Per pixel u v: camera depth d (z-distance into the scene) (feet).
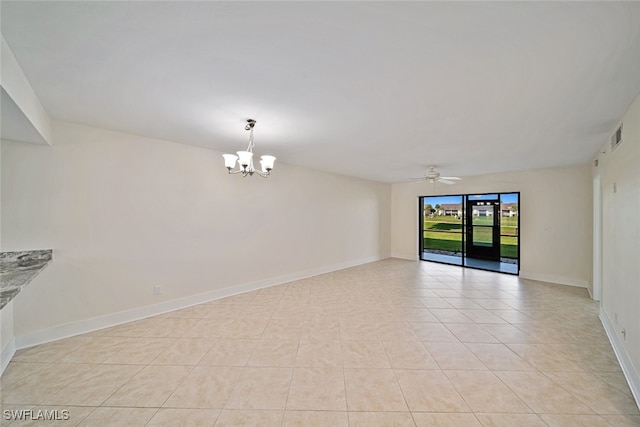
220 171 12.97
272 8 3.85
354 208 21.29
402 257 24.48
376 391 6.39
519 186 17.78
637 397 6.05
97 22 4.15
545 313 11.40
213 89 6.44
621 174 7.82
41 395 6.16
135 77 5.91
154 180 10.85
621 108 7.21
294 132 9.72
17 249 8.05
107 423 5.38
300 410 5.77
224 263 13.25
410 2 3.69
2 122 6.45
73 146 8.98
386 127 9.07
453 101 7.00
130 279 10.30
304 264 17.38
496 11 3.85
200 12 3.94
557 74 5.57
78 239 9.14
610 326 9.08
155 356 7.88
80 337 8.96
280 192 15.80
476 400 6.09
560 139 10.21
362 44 4.67
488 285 15.81
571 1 3.63
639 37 4.29
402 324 10.25
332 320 10.61
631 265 6.87
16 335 8.05
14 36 4.50
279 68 5.50
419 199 23.76
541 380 6.82
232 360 7.70
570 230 15.78
